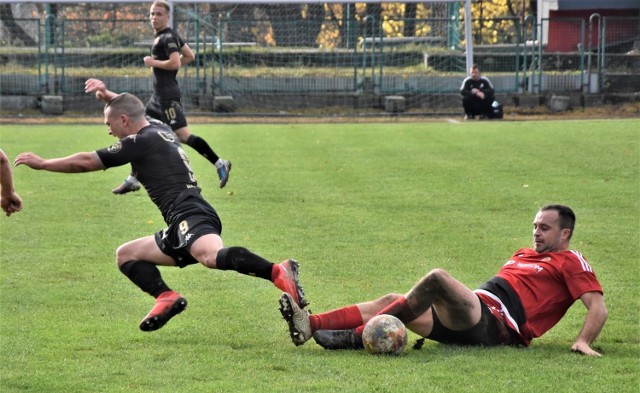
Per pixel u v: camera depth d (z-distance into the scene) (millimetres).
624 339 16250
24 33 81938
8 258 22625
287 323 15633
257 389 13328
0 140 49062
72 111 70750
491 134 52031
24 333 16328
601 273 21125
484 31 86688
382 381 13617
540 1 87625
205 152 26547
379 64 78438
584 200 30875
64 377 13906
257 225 26969
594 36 83375
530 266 15805
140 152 15594
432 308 15258
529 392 13164
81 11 90062
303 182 35312
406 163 40406
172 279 20625
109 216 28484
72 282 20312
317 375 13969
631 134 50219
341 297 19047
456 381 13602
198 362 14680
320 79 75125
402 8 89375
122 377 13914
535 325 15539
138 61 78438
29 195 32281
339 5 91000
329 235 25547
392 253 23266
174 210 15539
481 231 26062
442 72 77500
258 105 73000
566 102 71938
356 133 53938
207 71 77062
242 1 68312
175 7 77625
